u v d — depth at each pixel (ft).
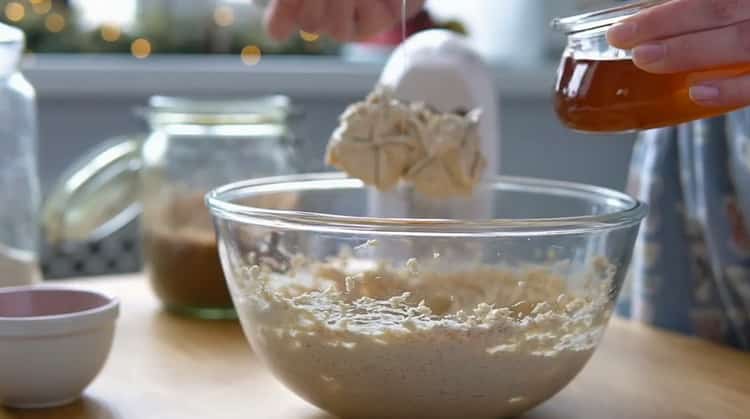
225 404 2.85
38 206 3.57
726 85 2.50
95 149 5.81
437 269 2.79
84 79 5.61
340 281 2.76
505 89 6.43
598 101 2.66
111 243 5.13
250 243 2.71
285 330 2.64
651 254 3.77
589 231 2.64
